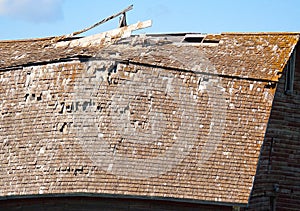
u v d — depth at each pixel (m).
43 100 40.19
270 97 40.16
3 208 37.91
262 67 41.78
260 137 38.69
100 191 36.50
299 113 43.25
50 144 38.41
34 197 36.97
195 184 37.00
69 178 37.00
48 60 41.41
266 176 41.62
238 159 37.84
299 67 43.69
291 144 42.69
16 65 41.88
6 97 40.94
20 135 39.22
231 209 37.16
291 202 42.25
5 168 38.06
